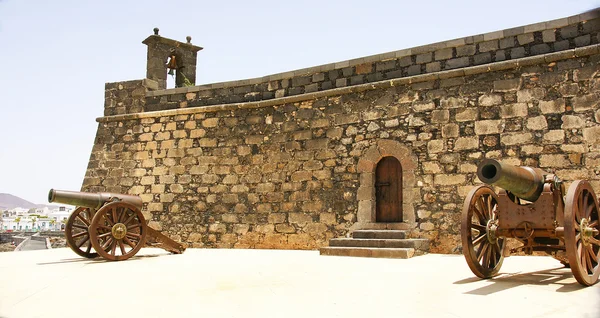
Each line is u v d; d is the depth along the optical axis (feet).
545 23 33.96
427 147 37.19
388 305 16.58
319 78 43.29
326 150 41.65
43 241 107.76
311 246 41.14
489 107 35.14
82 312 16.25
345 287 20.49
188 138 48.21
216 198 46.06
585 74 31.99
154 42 53.57
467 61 36.81
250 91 46.80
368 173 39.45
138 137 50.55
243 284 21.79
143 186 49.42
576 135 31.81
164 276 24.85
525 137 33.50
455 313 15.20
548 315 14.62
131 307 16.97
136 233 35.86
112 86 53.01
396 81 38.86
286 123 43.93
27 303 17.99
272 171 43.93
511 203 21.79
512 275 23.13
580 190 19.72
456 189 35.70
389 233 36.06
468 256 21.03
